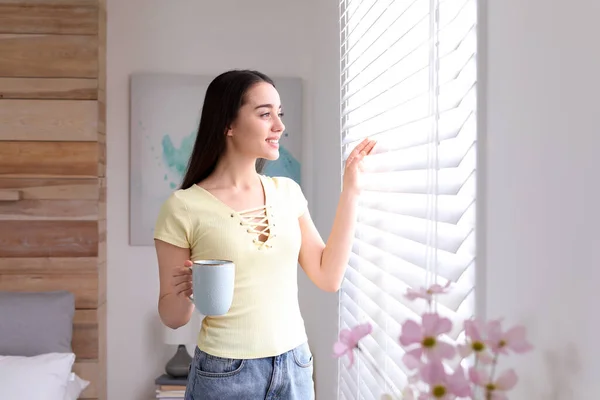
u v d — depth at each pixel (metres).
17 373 2.94
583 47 0.91
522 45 1.09
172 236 2.03
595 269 0.89
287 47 3.74
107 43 3.67
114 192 3.69
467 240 1.36
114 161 3.69
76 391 3.26
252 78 2.07
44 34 3.42
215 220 2.01
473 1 1.31
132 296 3.70
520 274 1.11
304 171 3.74
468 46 1.34
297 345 2.05
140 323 3.70
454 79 1.34
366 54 2.33
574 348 0.95
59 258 3.44
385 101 2.05
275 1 3.74
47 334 3.21
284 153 3.71
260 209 2.08
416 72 1.61
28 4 3.41
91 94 3.44
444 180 1.42
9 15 3.41
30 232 3.44
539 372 1.05
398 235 1.77
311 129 3.73
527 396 1.09
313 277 2.19
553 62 0.99
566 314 0.97
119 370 3.70
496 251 1.20
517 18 1.11
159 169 3.67
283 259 2.05
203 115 2.12
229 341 1.99
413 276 1.68
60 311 3.28
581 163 0.92
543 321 1.03
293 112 3.71
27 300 3.27
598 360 0.89
